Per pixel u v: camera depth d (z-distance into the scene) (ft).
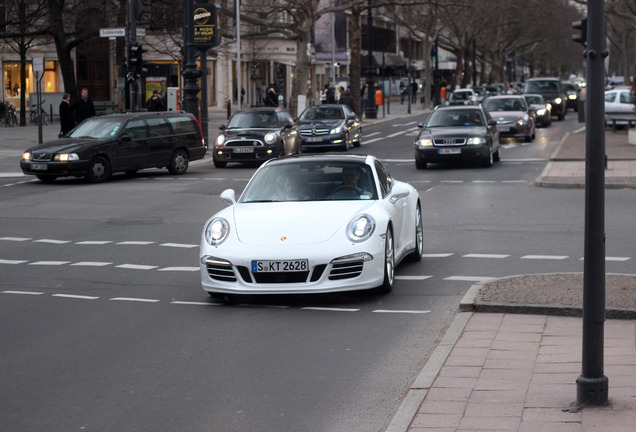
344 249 39.83
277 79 322.14
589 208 24.49
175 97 146.30
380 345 33.91
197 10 140.36
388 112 277.64
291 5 211.20
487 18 376.27
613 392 25.90
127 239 61.31
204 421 25.79
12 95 262.47
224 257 40.16
